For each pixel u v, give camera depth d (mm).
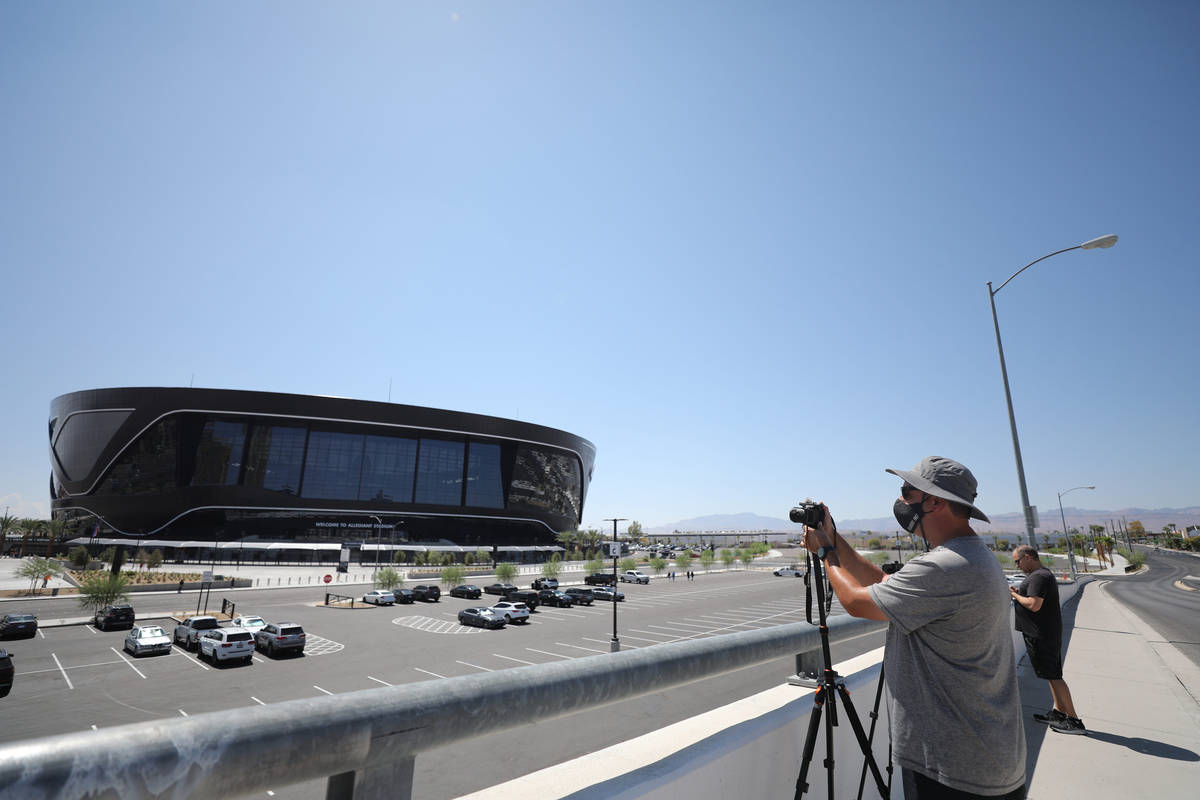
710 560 104688
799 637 2475
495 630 34344
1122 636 9281
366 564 99688
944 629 1745
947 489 1899
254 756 877
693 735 1970
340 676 22047
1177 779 3543
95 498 108250
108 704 18375
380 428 113500
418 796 10398
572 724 14352
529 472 126188
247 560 99750
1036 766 3770
